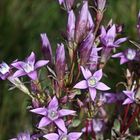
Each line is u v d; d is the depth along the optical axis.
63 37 0.28
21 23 0.50
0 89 0.46
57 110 0.26
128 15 0.46
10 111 0.45
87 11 0.27
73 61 0.27
